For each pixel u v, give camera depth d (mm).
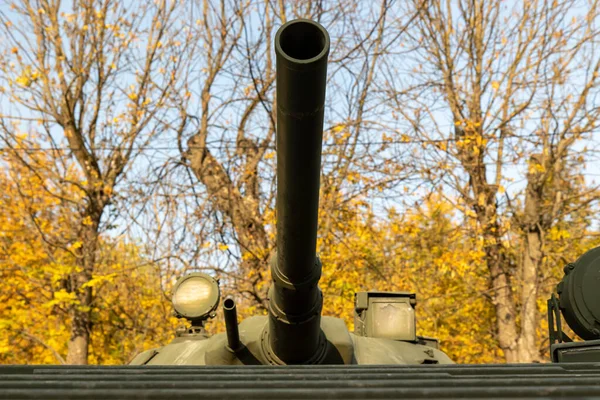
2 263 21312
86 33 22766
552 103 21688
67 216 22000
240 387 4023
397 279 22625
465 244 22547
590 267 6484
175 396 3777
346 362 8117
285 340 7441
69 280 21719
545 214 21953
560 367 4730
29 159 22422
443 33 22547
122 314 23047
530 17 22016
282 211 5488
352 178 20938
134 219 20672
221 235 20859
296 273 6297
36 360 24422
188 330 9961
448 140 21625
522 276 22141
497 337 23141
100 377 4387
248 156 22250
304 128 4699
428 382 3963
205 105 22453
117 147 21812
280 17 21938
